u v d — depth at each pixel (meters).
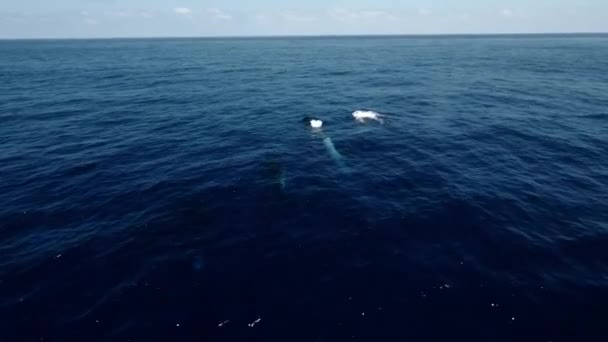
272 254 11.48
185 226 13.09
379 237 12.34
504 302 9.44
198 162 18.98
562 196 15.23
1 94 38.22
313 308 9.30
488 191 15.64
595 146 21.22
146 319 9.02
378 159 19.34
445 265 10.90
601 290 9.83
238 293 9.85
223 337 8.47
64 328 8.79
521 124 25.75
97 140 22.84
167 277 10.48
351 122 26.42
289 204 14.55
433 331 8.61
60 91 40.53
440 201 14.77
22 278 10.49
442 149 20.88
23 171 17.95
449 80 47.38
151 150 20.97
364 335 8.51
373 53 105.94
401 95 37.00
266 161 18.94
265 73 58.09
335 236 12.42
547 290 9.84
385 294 9.77
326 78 51.16
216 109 31.42
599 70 56.44
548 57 82.38
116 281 10.38
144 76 54.41
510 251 11.56
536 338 8.41
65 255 11.52
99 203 14.78
